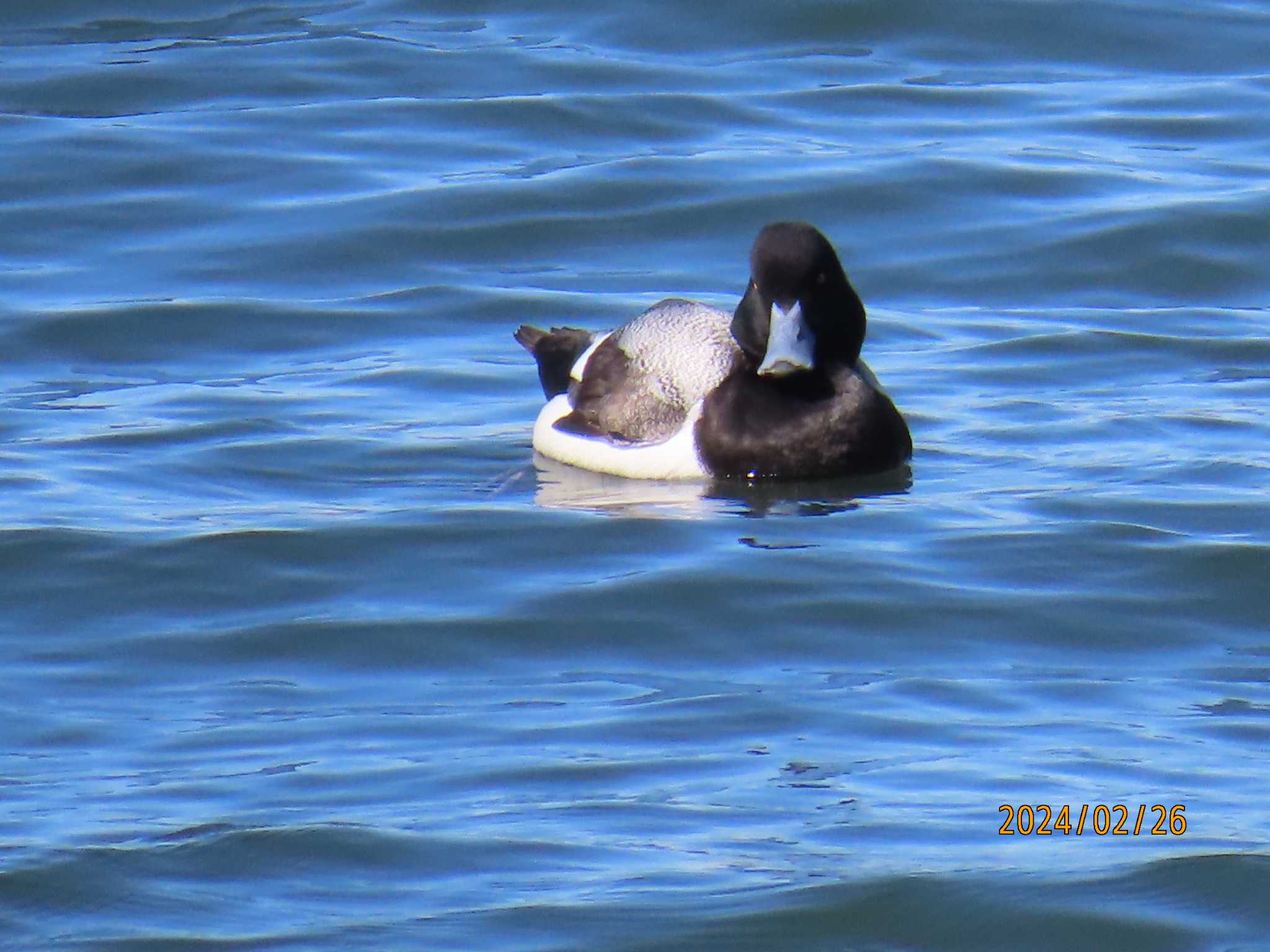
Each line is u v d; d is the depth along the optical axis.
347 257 18.95
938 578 11.90
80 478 13.77
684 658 10.94
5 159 20.72
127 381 16.19
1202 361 16.42
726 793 9.30
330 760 9.67
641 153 21.11
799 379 13.99
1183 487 13.38
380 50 23.62
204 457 14.30
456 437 14.90
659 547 12.47
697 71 23.11
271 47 23.73
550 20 24.50
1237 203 19.58
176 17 24.75
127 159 20.81
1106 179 20.23
